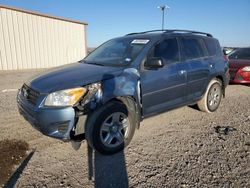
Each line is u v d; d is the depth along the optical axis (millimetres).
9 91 7965
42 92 3246
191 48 4941
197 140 4043
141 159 3393
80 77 3414
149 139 4066
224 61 5785
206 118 5219
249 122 4973
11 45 15508
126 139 3691
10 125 4602
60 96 3146
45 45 17203
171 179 2920
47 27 17078
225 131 4422
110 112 3410
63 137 3193
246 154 3551
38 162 3273
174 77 4363
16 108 5777
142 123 4836
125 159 3395
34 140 3949
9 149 3578
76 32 18891
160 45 4270
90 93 3254
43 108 3152
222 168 3162
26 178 2902
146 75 3885
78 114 3199
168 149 3701
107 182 2857
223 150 3676
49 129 3180
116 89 3449
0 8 14688
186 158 3422
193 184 2820
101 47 4984
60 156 3453
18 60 15984
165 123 4867
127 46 4340
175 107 4605
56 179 2898
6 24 15094
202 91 5203
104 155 3498
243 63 8727
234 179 2916
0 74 13172
